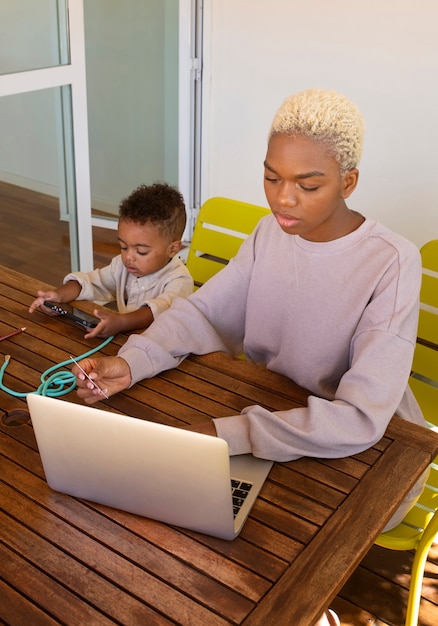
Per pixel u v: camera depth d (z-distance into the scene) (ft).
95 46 12.83
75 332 5.14
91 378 4.21
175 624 2.91
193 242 6.84
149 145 13.19
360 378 4.00
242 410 4.09
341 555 3.24
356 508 3.52
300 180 3.72
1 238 9.62
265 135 11.80
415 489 4.58
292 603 2.99
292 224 3.92
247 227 6.51
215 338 4.90
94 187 14.06
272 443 3.79
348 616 5.86
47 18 8.97
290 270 4.55
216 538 3.35
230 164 12.35
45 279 10.40
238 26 11.30
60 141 9.83
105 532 3.38
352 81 10.68
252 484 3.65
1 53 8.61
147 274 6.25
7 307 5.46
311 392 4.48
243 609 2.97
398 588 6.16
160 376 4.57
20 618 2.93
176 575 3.14
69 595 3.04
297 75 11.12
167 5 11.82
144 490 3.34
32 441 3.99
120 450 3.25
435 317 5.54
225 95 11.91
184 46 11.57
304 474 3.75
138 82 12.73
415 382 5.76
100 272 6.39
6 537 3.34
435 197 10.57
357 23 10.27
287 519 3.45
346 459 3.87
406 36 9.94
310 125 3.63
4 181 9.37
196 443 3.04
